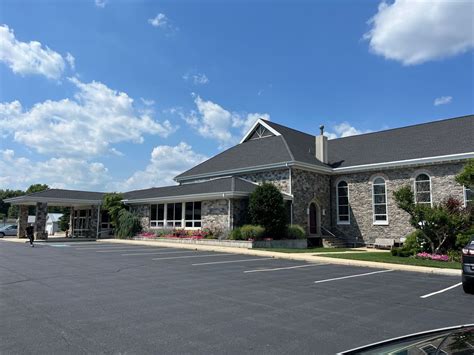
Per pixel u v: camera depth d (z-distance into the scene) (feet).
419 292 31.89
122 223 102.53
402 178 80.38
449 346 8.11
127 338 18.29
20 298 26.86
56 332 19.06
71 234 126.52
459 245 58.03
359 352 8.93
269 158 89.04
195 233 83.56
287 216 81.51
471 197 67.26
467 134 77.82
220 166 100.32
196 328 20.13
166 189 101.09
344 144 102.99
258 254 62.03
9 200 110.32
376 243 81.87
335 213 91.50
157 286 32.30
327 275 41.16
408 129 93.91
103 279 35.68
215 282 34.91
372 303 27.09
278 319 22.24
